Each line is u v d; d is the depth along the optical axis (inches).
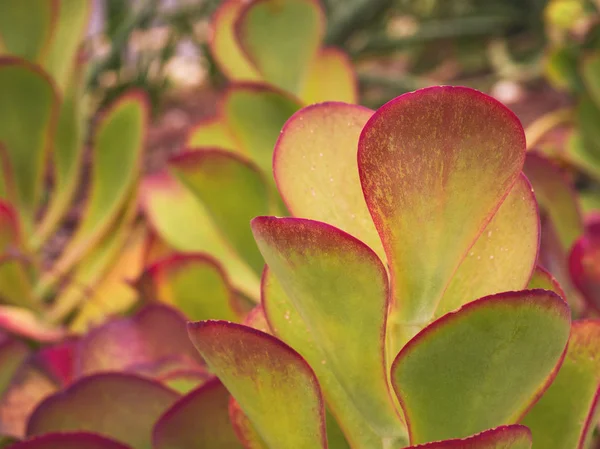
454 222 23.2
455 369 22.6
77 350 34.7
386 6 162.7
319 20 41.5
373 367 24.1
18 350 35.4
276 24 41.4
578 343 26.8
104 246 50.3
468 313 21.8
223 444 28.8
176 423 28.5
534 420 27.0
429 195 22.9
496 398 23.1
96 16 146.9
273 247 22.6
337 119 25.6
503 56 167.8
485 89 159.0
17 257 45.6
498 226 25.8
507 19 172.4
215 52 44.1
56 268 49.1
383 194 22.8
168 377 32.0
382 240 23.4
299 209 25.2
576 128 55.9
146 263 47.3
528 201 25.6
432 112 22.0
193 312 37.9
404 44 171.2
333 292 23.0
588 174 60.0
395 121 22.1
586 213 52.1
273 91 40.3
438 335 22.0
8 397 34.8
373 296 22.9
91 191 49.8
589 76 53.4
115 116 49.1
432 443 21.5
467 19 174.4
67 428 30.8
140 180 48.1
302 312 24.0
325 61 43.8
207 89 179.8
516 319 21.8
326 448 24.3
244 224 40.0
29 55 48.1
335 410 26.8
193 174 38.9
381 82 160.2
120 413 30.9
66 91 51.8
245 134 41.0
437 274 23.7
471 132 22.2
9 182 47.9
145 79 141.5
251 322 28.0
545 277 27.0
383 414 24.7
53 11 47.3
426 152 22.4
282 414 24.3
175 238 44.0
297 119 25.5
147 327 35.2
